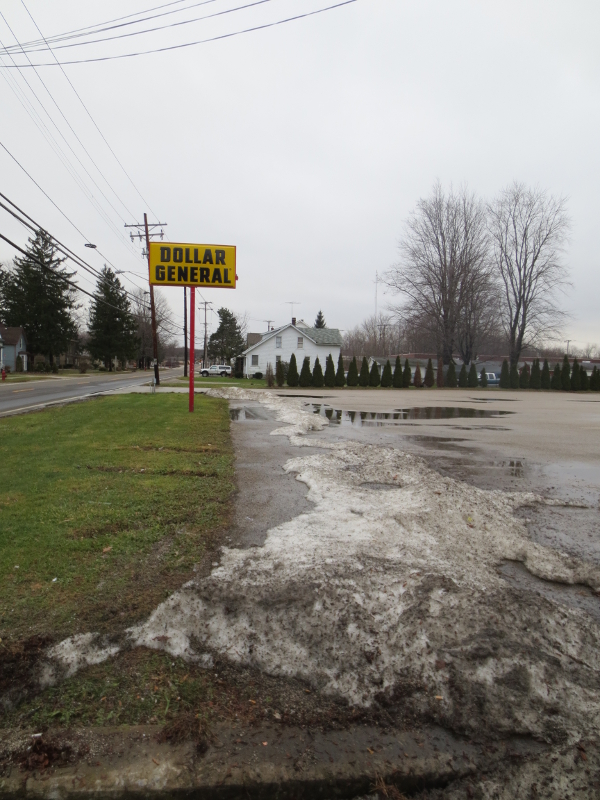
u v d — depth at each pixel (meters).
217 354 88.31
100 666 2.40
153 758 1.97
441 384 41.91
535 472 7.00
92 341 63.44
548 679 2.35
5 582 3.01
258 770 1.95
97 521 4.05
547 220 43.03
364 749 2.06
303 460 6.86
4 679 2.28
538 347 56.00
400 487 5.62
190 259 11.50
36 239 53.16
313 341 50.78
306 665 2.46
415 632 2.57
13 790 1.85
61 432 8.89
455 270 42.41
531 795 1.92
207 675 2.40
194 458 6.87
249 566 3.20
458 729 2.16
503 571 3.56
